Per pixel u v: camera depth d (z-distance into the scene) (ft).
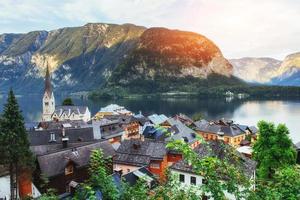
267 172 153.79
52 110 629.92
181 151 33.73
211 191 32.42
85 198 35.12
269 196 34.50
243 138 390.01
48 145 188.65
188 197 34.91
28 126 432.66
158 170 197.67
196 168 33.24
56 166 152.56
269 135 161.38
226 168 34.71
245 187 34.45
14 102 145.07
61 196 132.26
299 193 37.19
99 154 40.32
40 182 146.92
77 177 161.07
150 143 207.72
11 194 137.49
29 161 144.87
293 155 159.22
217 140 122.52
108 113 640.99
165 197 35.73
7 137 139.64
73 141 237.25
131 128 386.73
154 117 483.10
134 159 200.54
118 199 36.88
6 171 152.15
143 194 37.32
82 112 577.02
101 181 36.68
